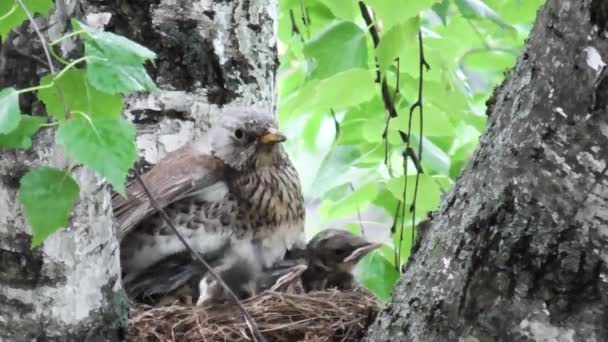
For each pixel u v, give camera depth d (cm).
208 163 843
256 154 850
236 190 844
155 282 823
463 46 1191
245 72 955
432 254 599
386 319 616
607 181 535
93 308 611
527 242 550
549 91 548
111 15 915
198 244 829
